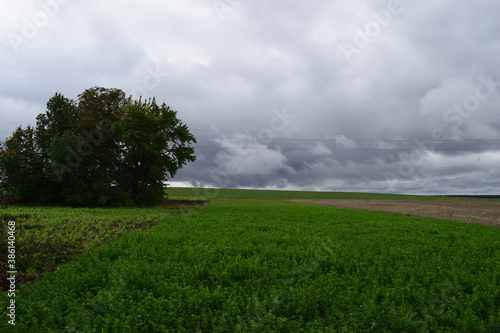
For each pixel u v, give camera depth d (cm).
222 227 2677
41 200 5572
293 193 13475
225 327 862
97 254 1631
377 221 3434
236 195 11600
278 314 952
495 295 1059
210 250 1684
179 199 8069
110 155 5741
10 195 5775
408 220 3659
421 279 1248
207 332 871
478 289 1146
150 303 969
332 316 929
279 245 1953
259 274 1295
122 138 5384
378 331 851
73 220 3125
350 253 1669
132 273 1228
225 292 1084
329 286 1141
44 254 1591
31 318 864
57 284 1137
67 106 5781
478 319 897
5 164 5272
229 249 1744
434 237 2347
